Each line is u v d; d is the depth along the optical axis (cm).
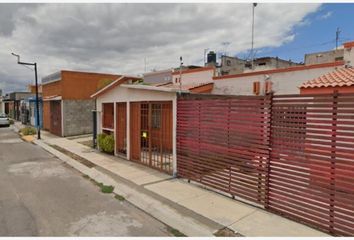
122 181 772
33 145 1570
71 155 1185
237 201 604
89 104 1988
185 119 757
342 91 695
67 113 1889
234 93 1498
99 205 611
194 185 722
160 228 497
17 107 3712
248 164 584
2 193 691
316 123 466
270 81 1324
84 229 490
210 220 511
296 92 1227
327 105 449
